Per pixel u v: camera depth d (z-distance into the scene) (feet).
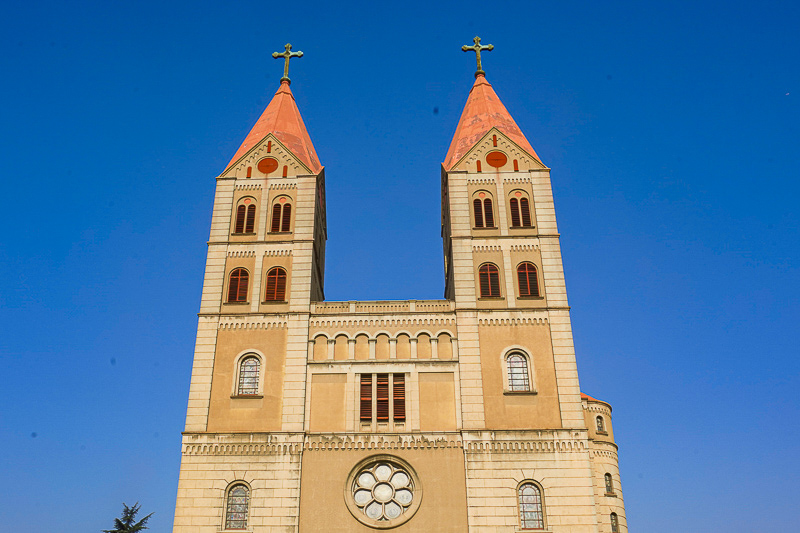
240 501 150.51
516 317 168.14
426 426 157.07
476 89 211.82
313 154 201.87
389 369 163.73
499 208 182.19
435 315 169.58
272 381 162.30
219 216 183.62
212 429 157.48
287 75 219.41
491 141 191.21
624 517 169.99
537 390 159.74
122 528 219.82
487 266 175.01
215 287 173.99
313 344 167.22
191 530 147.43
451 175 186.50
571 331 166.09
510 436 154.51
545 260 175.11
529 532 145.48
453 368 163.43
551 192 184.44
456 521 147.23
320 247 205.16
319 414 158.92
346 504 149.18
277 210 184.65
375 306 171.42
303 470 152.46
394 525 146.82
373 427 157.48
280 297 172.65
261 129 200.13
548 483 150.20
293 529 146.82
